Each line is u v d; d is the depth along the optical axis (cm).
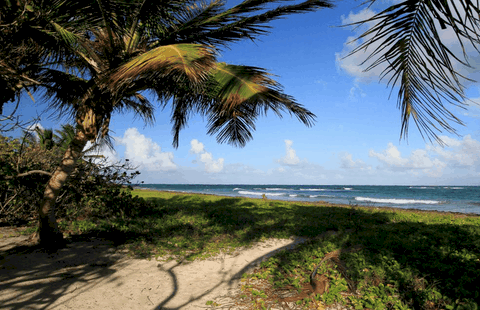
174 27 556
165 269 541
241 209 1405
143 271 527
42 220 617
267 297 417
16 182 702
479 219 1134
